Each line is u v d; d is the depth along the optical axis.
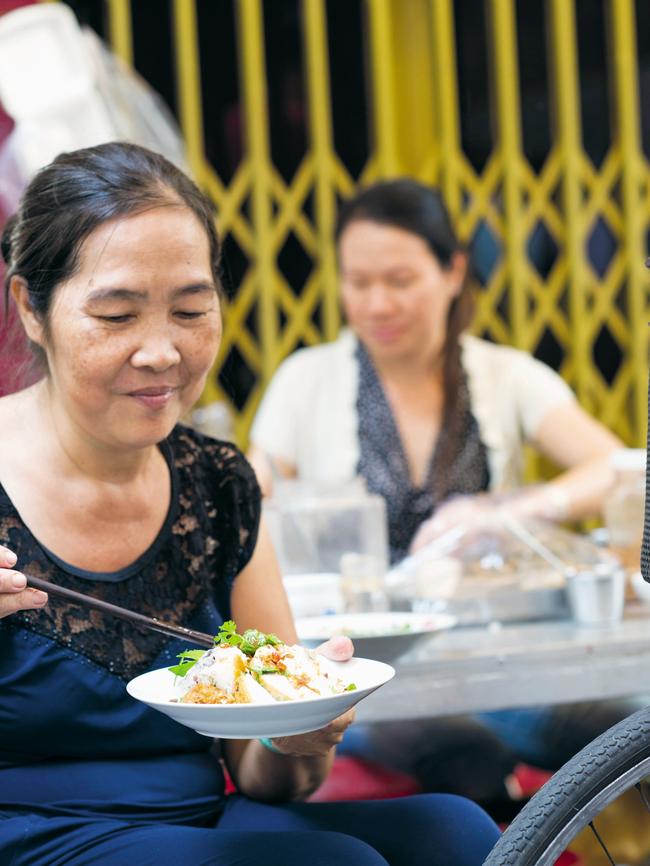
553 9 4.73
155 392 1.92
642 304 4.86
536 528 3.07
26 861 1.90
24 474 2.03
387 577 2.96
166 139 4.03
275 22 4.60
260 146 4.58
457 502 3.23
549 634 2.64
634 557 3.05
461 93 4.71
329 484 3.21
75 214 1.89
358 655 2.41
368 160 4.68
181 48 4.49
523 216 4.75
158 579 2.09
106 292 1.87
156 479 2.12
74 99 3.76
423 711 2.41
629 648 2.53
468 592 2.84
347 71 4.64
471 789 3.28
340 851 1.83
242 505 2.21
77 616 2.00
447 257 3.69
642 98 4.83
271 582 2.23
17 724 1.97
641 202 4.85
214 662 1.77
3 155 3.72
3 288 2.11
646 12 4.82
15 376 2.12
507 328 4.80
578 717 3.26
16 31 3.72
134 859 1.85
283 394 3.93
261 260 4.62
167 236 1.89
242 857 1.83
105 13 4.43
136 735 2.03
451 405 3.77
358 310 3.68
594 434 3.83
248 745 2.18
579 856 2.74
